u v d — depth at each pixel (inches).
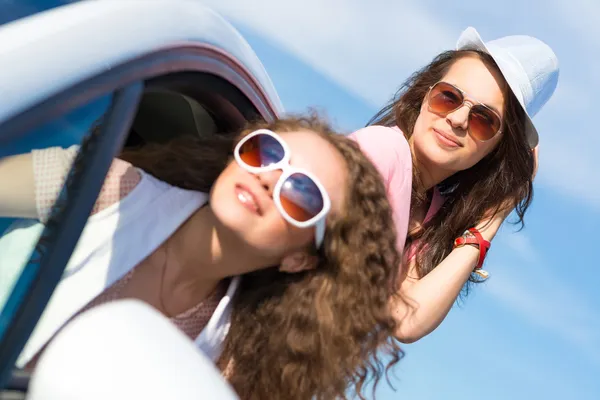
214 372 41.3
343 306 75.6
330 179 72.6
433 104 102.8
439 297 101.3
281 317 76.2
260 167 68.2
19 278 49.1
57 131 49.2
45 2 56.8
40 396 36.6
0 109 45.1
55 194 50.9
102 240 65.8
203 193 73.4
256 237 68.6
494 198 109.7
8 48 47.6
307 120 77.2
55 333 59.9
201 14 68.9
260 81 82.8
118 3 57.6
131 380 37.2
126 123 54.5
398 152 94.9
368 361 77.9
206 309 75.8
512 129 107.1
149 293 70.0
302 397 75.6
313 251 74.6
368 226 75.8
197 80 70.1
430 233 109.0
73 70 49.7
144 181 70.1
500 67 103.7
